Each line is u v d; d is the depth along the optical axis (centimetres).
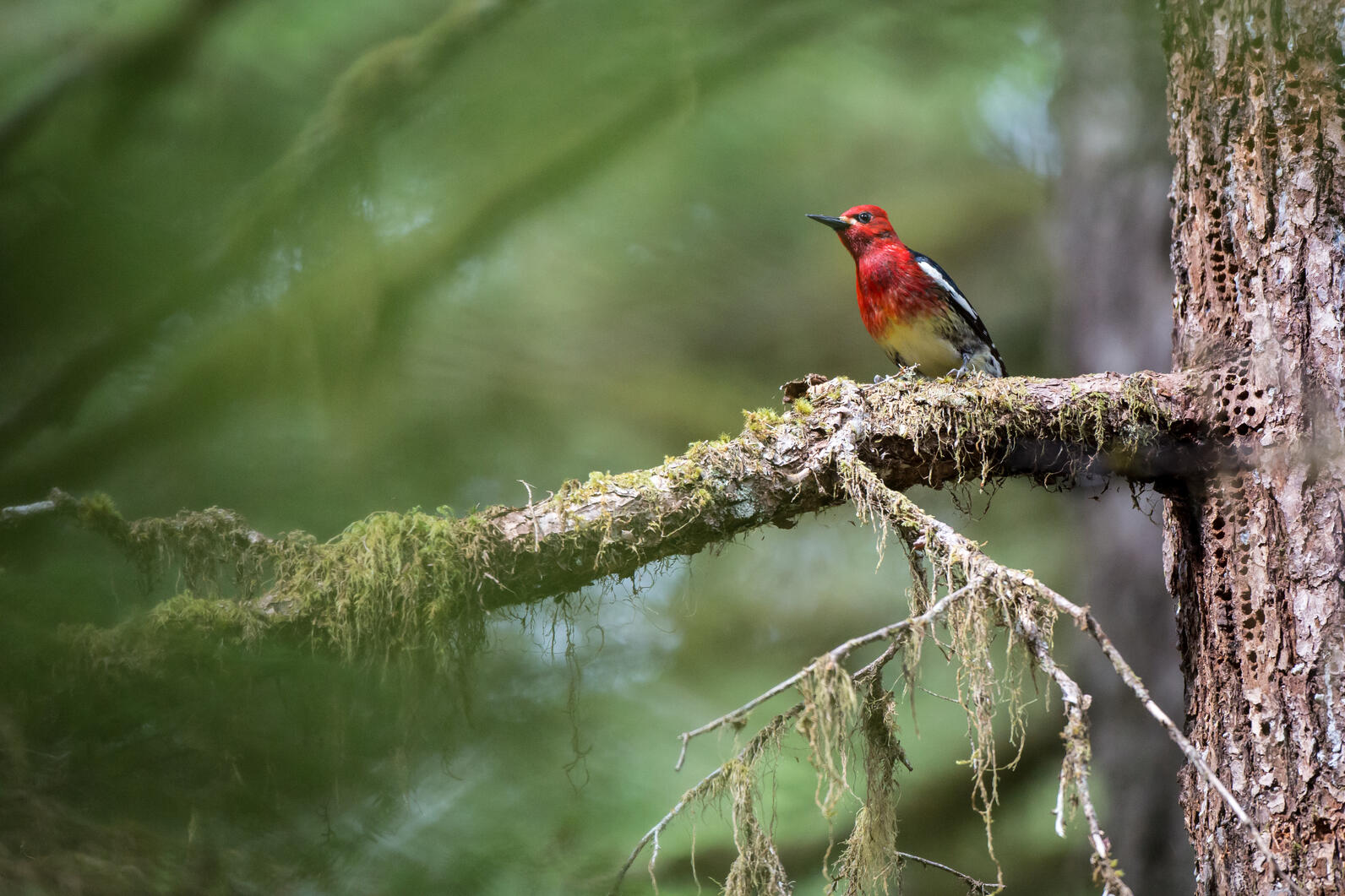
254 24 875
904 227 1683
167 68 775
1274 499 559
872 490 575
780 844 1012
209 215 808
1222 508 582
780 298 1647
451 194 998
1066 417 618
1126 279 1291
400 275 975
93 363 755
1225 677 568
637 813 822
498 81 962
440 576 580
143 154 803
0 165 716
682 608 1439
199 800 502
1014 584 489
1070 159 1349
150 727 509
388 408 1038
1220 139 607
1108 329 1298
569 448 1380
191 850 489
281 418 990
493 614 635
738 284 1598
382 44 920
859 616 1548
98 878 462
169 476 954
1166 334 1271
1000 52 1225
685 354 1600
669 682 1221
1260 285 584
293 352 945
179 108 828
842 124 1445
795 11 1020
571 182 1011
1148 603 1198
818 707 455
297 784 524
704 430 1512
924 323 1091
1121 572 1217
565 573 598
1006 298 1809
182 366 912
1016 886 1248
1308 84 580
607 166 1111
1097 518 1249
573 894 591
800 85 1269
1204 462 598
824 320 1673
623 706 966
